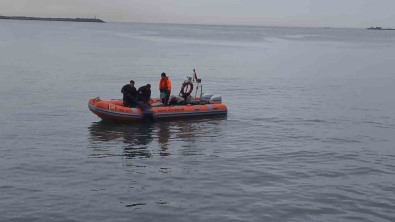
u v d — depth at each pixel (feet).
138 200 34.86
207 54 215.51
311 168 43.68
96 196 35.40
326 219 32.32
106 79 109.09
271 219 32.04
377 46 351.25
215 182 39.11
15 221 30.73
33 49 204.64
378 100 87.04
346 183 39.65
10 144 49.47
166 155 47.09
